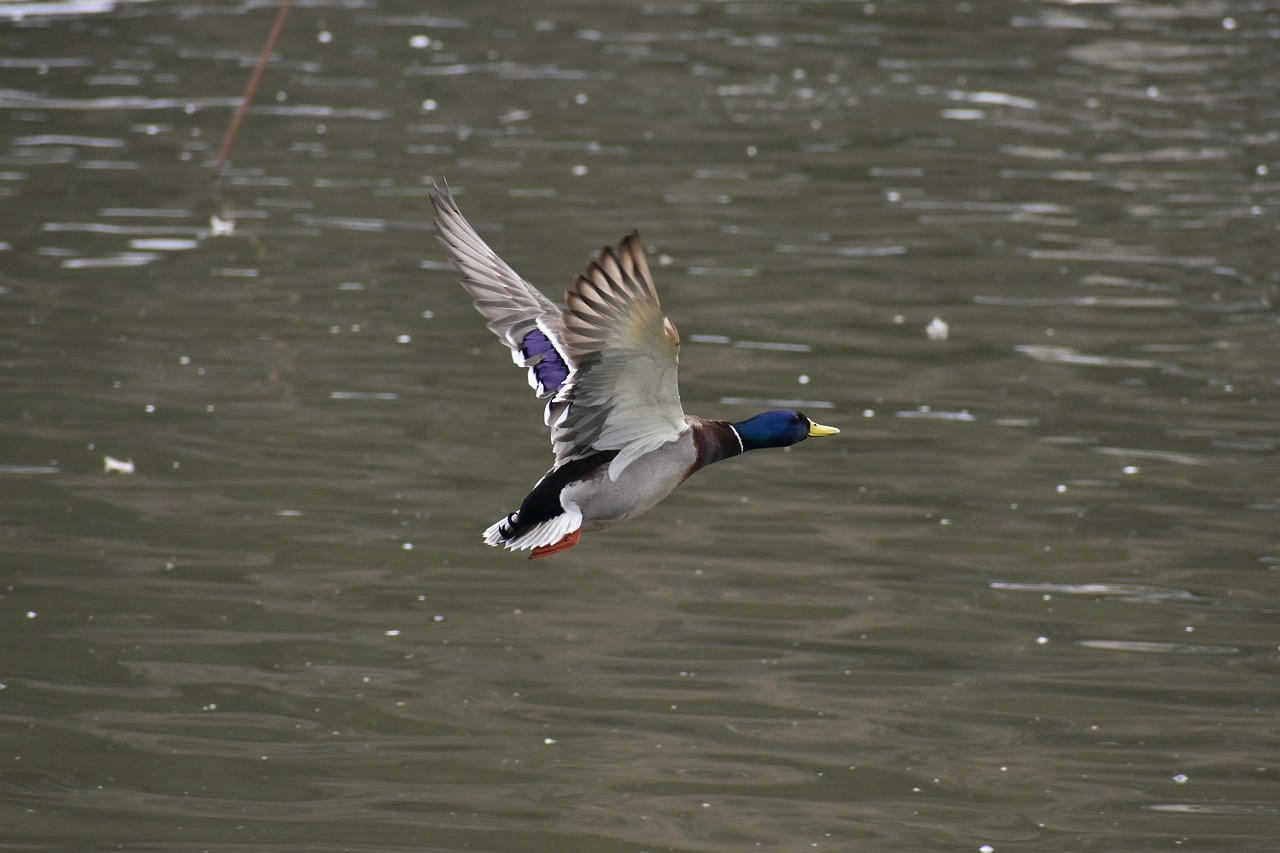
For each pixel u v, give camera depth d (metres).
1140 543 13.69
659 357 7.48
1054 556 13.48
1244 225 22.80
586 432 7.75
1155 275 20.66
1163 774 10.51
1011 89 30.47
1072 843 9.70
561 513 7.82
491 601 12.66
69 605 12.30
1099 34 35.06
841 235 22.14
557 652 11.92
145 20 34.69
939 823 9.91
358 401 16.39
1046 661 11.91
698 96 29.56
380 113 28.00
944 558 13.45
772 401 16.48
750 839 9.70
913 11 36.91
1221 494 14.59
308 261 20.70
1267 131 27.86
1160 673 11.76
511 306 8.45
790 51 33.06
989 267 20.92
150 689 11.23
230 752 10.52
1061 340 18.41
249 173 24.47
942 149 26.59
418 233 21.95
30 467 14.56
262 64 25.06
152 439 15.28
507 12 36.12
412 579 12.92
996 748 10.79
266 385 16.72
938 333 18.44
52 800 9.92
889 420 16.20
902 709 11.24
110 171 24.41
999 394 16.88
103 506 13.91
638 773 10.39
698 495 14.74
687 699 11.32
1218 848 9.69
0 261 20.25
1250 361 17.78
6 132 26.36
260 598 12.53
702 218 22.70
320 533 13.57
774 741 10.81
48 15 34.81
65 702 11.03
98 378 16.69
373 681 11.45
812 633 12.27
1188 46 34.12
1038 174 25.27
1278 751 10.78
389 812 9.89
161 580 12.74
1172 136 27.53
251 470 14.70
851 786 10.31
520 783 10.24
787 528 14.02
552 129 27.22
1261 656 11.98
